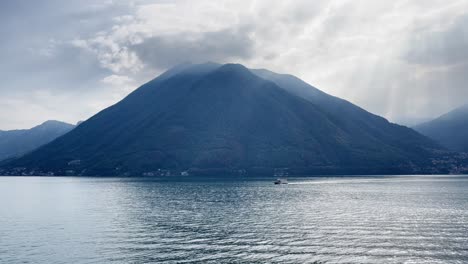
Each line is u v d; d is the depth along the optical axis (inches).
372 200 5846.5
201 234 3161.9
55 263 2337.6
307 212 4466.0
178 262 2347.4
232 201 5871.1
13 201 6323.8
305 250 2596.0
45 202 6082.7
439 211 4419.3
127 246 2753.4
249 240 2913.4
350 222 3686.0
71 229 3449.8
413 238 2933.1
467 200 5684.1
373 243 2778.1
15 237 3088.1
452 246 2669.8
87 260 2402.8
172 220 3932.1
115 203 5757.9
